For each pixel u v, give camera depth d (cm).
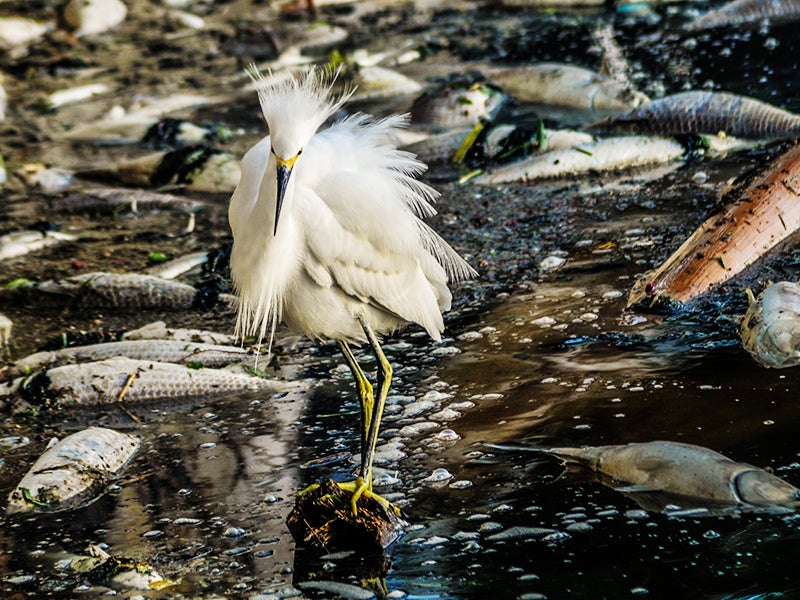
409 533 752
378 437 895
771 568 668
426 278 874
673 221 1302
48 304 1262
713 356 962
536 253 1266
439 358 1038
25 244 1442
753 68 1881
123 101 2130
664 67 1964
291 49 2386
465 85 1867
